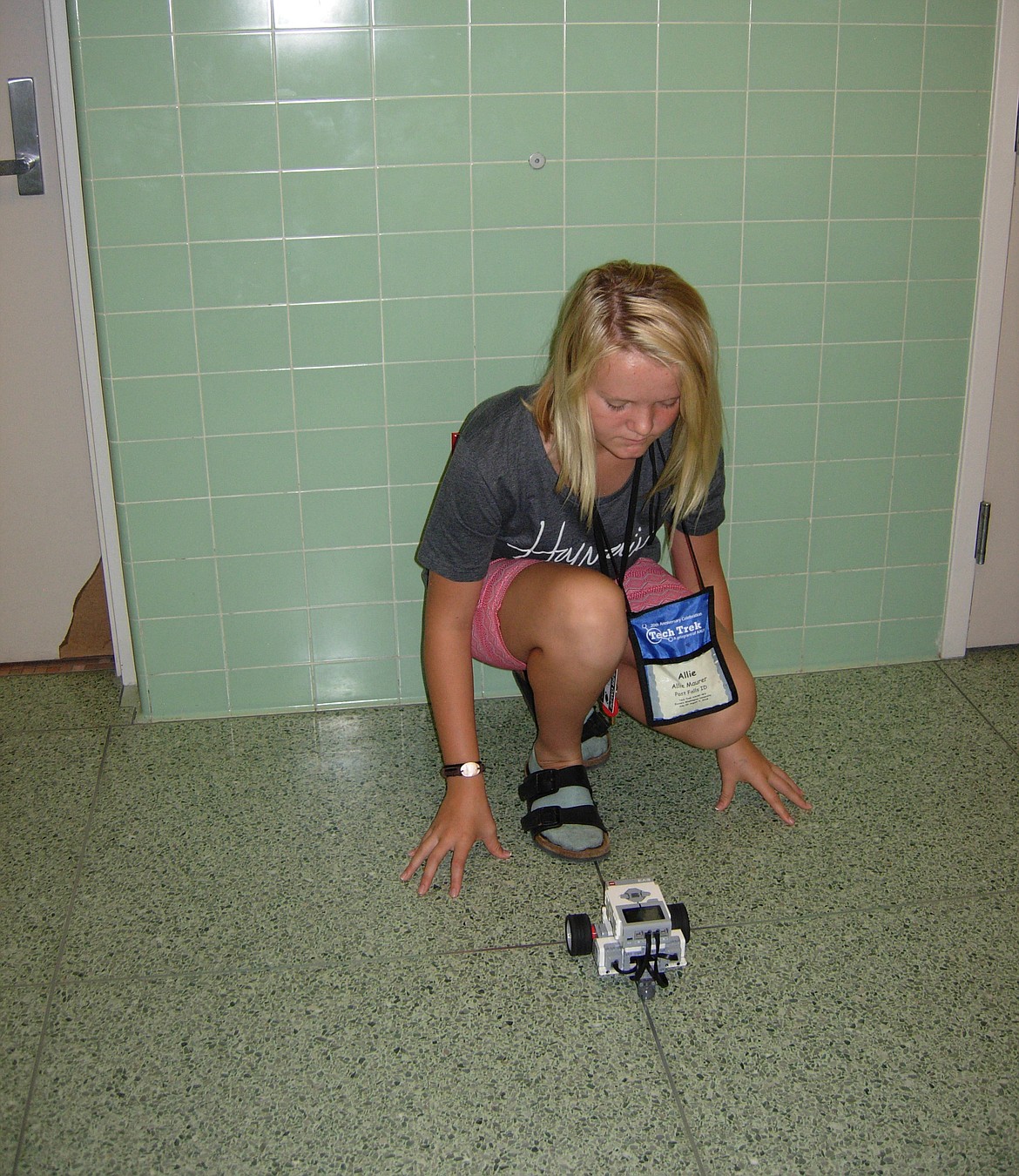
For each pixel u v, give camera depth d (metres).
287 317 2.08
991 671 2.45
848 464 2.33
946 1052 1.37
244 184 2.00
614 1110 1.30
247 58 1.94
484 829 1.72
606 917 1.53
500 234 2.08
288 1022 1.44
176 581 2.22
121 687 2.43
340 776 2.06
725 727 1.77
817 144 2.11
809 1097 1.31
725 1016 1.44
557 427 1.51
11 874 1.77
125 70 1.92
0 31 2.13
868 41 2.06
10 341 2.33
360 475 2.19
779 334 2.21
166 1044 1.40
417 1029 1.42
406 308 2.10
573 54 2.00
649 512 1.79
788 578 2.39
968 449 2.35
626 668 1.83
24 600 2.54
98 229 1.99
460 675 1.72
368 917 1.65
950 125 2.14
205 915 1.66
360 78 1.97
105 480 2.26
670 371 1.41
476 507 1.62
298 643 2.29
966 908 1.64
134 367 2.07
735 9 2.01
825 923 1.61
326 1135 1.27
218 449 2.14
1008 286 2.25
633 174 2.08
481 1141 1.25
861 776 2.02
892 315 2.24
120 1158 1.24
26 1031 1.42
